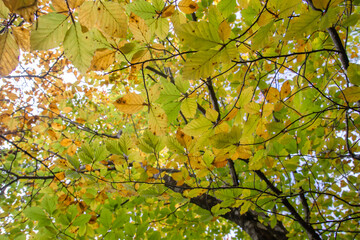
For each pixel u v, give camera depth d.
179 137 1.22
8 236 2.53
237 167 2.60
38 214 1.45
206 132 1.03
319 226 2.39
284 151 1.43
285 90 1.14
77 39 0.59
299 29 0.73
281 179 2.41
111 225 1.67
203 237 3.28
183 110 0.99
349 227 2.46
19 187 3.52
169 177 2.68
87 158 1.39
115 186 1.68
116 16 0.60
